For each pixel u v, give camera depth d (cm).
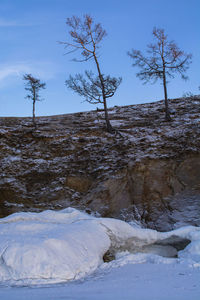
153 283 545
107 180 1689
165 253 977
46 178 1819
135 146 1953
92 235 875
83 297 452
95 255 789
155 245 1029
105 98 2366
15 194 1680
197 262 741
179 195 1568
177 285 514
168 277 591
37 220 1018
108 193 1630
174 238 1057
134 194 1611
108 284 568
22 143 2178
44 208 1608
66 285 584
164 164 1714
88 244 812
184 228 1090
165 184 1622
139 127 2345
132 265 743
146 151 1853
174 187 1606
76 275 666
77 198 1659
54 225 918
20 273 630
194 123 2173
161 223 1459
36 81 2720
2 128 2423
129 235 1009
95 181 1736
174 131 2080
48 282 610
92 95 2352
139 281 573
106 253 890
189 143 1850
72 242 771
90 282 603
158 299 415
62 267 654
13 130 2381
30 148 2116
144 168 1703
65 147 2094
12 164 1923
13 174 1841
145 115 2780
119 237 977
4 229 869
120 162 1803
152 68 2466
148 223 1477
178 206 1516
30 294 495
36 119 3025
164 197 1570
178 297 421
